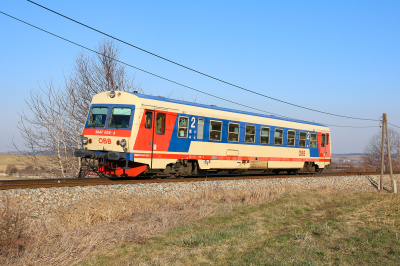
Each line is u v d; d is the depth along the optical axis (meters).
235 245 7.64
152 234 8.36
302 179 19.11
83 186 10.81
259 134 18.50
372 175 24.94
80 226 8.23
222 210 11.44
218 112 16.25
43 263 6.05
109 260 6.50
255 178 17.41
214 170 16.75
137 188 11.87
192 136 14.90
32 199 9.19
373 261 6.64
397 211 12.56
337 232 9.10
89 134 13.64
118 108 13.25
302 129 21.59
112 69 21.86
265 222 10.19
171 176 14.73
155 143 13.41
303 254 7.06
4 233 6.34
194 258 6.66
